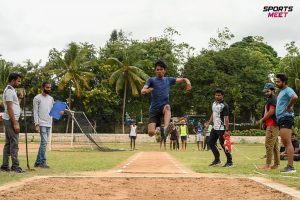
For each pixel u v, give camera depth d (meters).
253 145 36.31
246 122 54.59
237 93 48.31
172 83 7.10
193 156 18.31
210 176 8.70
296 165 12.20
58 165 11.73
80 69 49.03
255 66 53.00
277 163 10.64
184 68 53.41
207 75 50.41
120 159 15.42
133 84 47.41
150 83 7.02
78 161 13.73
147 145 36.31
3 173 9.02
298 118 37.66
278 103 9.77
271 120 10.52
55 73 47.94
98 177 8.24
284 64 59.19
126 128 51.62
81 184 7.20
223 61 52.19
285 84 9.73
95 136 31.95
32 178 8.05
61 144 34.69
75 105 51.41
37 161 10.83
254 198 5.84
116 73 47.34
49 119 10.95
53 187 6.78
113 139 42.94
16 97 9.45
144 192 6.45
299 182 7.55
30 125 44.41
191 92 51.56
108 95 49.19
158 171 10.13
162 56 55.31
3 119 9.45
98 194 6.18
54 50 51.09
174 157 17.45
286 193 6.14
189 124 47.31
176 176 8.62
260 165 12.03
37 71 50.19
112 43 55.28
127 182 7.54
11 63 51.72
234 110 48.31
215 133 11.80
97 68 51.66
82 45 53.84
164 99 6.96
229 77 50.34
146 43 56.62
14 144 9.39
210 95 50.56
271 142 10.51
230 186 7.07
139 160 15.12
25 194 6.05
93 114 50.41
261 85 51.78
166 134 6.91
